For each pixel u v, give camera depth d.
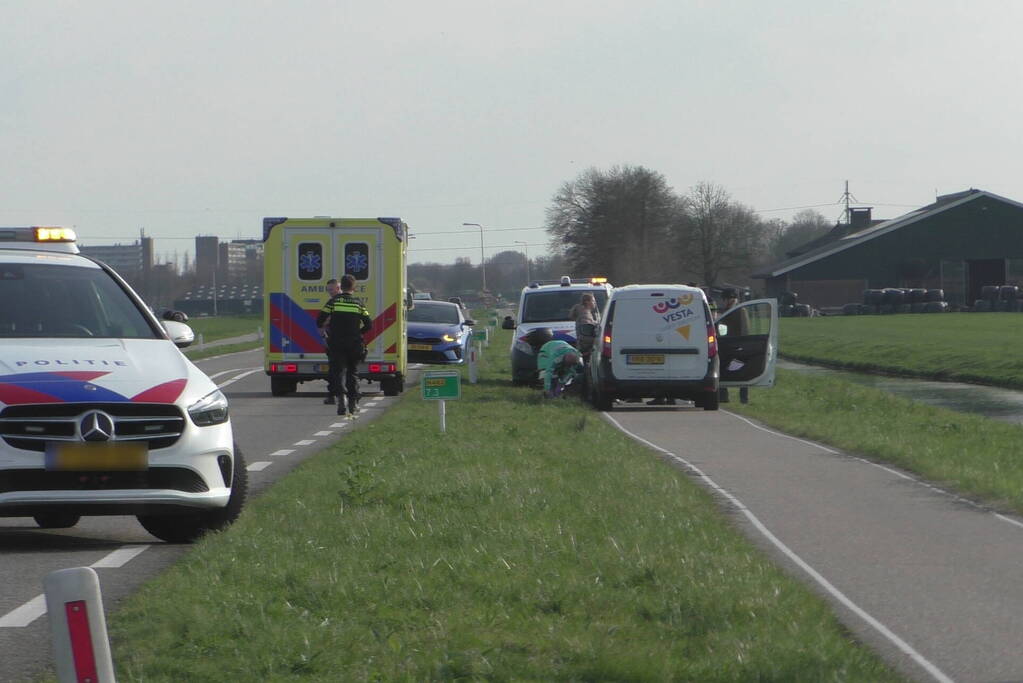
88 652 9.97
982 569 19.77
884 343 107.69
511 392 62.47
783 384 70.88
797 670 13.59
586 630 15.31
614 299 53.94
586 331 61.31
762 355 56.16
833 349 110.00
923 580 18.94
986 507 25.83
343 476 26.83
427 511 24.02
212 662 13.96
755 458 34.28
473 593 17.23
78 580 9.96
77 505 20.75
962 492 27.80
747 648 14.45
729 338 56.38
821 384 69.38
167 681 13.29
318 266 61.34
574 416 47.62
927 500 26.70
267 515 23.89
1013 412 54.56
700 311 53.72
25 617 17.11
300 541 21.02
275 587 17.61
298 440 41.69
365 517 23.25
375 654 14.16
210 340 170.62
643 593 17.33
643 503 24.91
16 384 20.91
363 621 15.67
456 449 34.69
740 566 18.97
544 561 19.20
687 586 17.48
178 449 21.45
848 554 20.92
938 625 16.23
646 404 59.66
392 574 18.36
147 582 18.77
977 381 75.00
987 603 17.47
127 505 21.00
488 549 20.02
